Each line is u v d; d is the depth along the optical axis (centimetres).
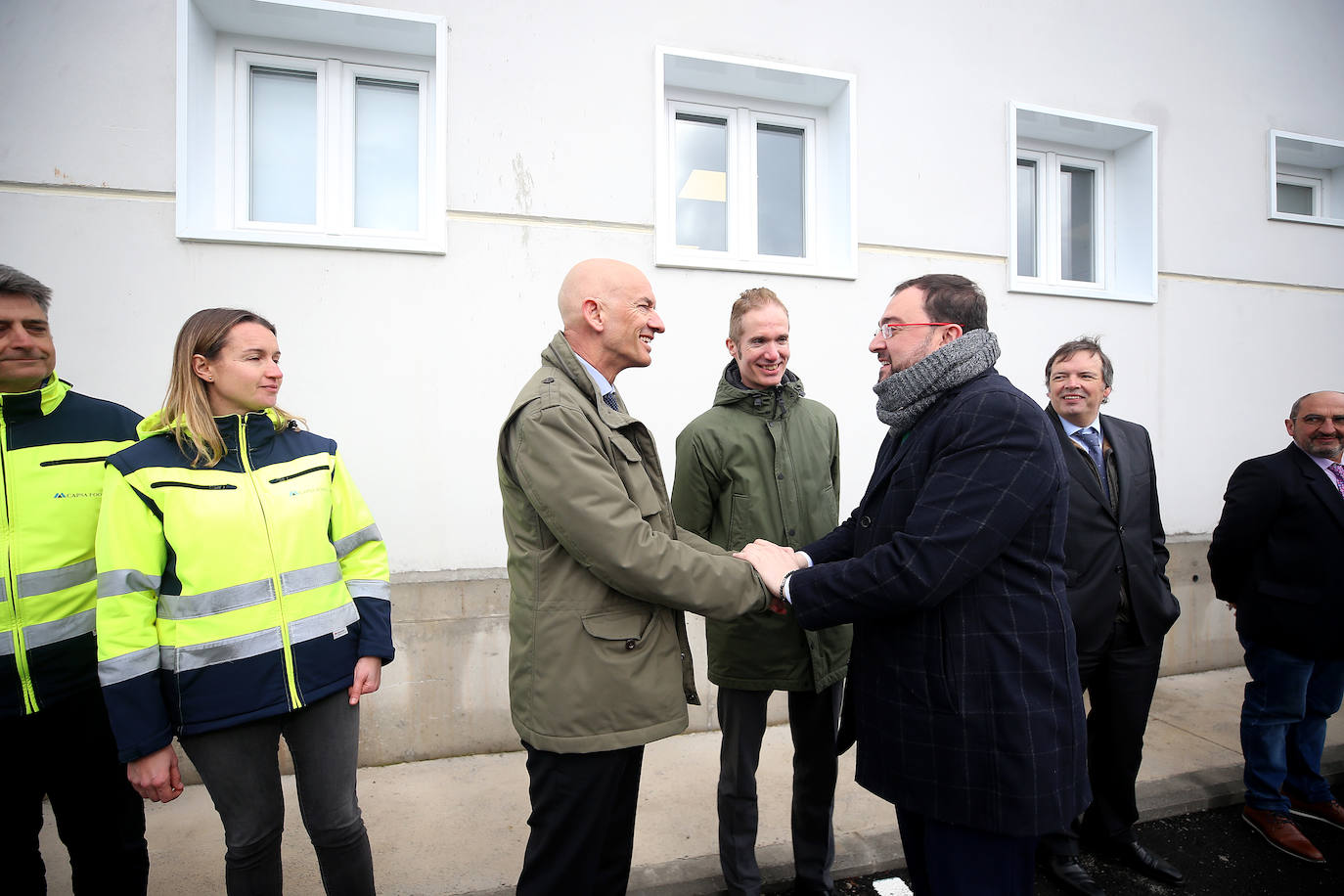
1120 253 405
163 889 204
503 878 213
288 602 151
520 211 298
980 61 360
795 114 354
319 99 297
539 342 301
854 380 342
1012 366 367
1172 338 394
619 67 308
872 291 344
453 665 291
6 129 254
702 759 294
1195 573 392
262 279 275
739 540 202
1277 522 242
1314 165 446
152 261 266
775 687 192
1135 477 230
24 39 255
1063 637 137
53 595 154
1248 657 253
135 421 175
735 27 322
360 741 285
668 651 150
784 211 361
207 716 141
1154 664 226
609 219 308
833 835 220
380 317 286
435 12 287
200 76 276
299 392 279
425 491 291
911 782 137
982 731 131
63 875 209
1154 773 281
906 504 144
